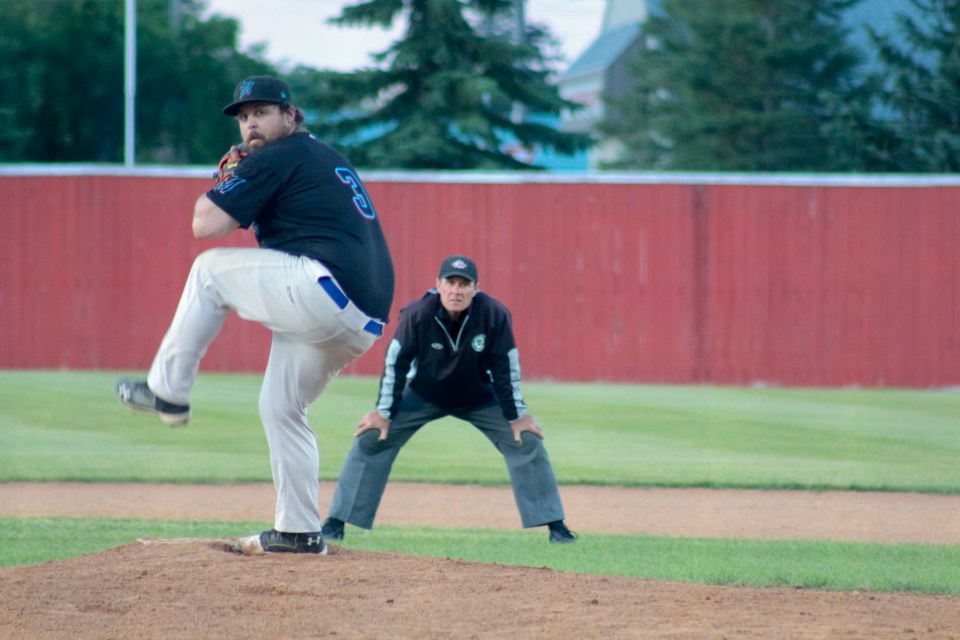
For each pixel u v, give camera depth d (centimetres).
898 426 5978
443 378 2898
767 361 8575
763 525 3434
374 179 8575
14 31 16088
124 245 8694
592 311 8612
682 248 8575
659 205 8575
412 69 12681
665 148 16012
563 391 7781
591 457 4825
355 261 1886
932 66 14612
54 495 3850
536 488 2981
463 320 2830
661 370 8594
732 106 14788
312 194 1878
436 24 12606
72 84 16425
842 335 8544
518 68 13075
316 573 1978
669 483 4178
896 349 8512
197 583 1900
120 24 16775
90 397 6725
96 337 8700
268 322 1889
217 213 1839
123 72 16550
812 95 14462
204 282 1889
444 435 5709
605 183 8575
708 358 8581
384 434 2950
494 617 1748
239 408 6300
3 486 4019
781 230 8556
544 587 1928
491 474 4431
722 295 8569
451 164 12488
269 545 2136
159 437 5275
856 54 14850
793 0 14625
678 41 16412
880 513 3656
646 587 1966
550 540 3002
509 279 8625
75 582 1905
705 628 1709
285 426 2077
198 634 1662
